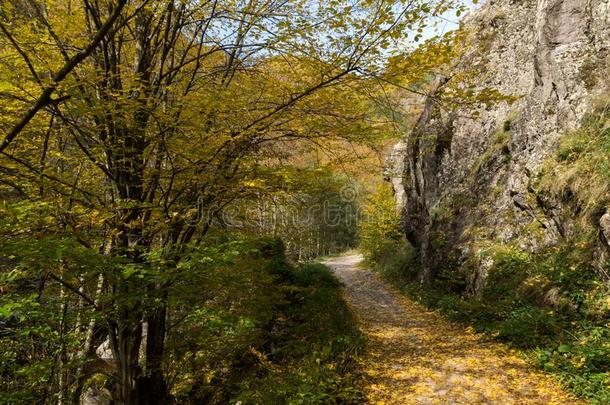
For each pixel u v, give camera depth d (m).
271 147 5.33
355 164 5.70
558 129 8.87
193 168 4.53
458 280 10.72
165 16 5.07
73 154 5.01
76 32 4.89
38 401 4.95
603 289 6.16
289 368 6.71
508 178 10.62
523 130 10.15
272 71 5.28
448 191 13.77
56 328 5.52
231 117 4.23
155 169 4.48
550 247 8.02
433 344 7.58
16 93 3.81
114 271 3.82
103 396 6.62
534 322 6.60
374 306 12.54
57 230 3.75
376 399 5.25
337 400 5.21
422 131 15.95
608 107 7.71
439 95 4.26
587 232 7.00
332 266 27.06
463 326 8.52
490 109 12.83
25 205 3.49
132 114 3.93
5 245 3.16
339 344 7.51
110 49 5.27
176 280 4.29
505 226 9.91
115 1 4.46
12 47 3.93
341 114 4.45
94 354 6.22
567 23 9.29
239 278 5.07
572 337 5.83
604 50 8.45
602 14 8.63
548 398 4.71
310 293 10.88
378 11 3.33
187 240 5.62
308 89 4.08
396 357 6.99
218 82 5.55
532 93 10.09
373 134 4.79
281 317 9.27
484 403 4.85
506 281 8.49
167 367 5.80
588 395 4.49
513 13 12.95
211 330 5.55
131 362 4.89
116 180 4.87
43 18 4.37
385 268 19.73
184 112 4.01
